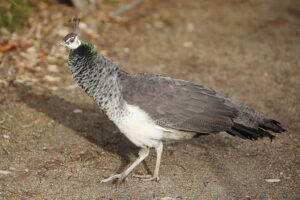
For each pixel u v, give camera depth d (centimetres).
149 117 848
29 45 1448
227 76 1400
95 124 1111
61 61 1401
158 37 1661
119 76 878
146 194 848
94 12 1780
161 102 856
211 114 871
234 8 2039
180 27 1769
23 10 1541
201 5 2050
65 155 973
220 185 881
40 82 1285
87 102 1211
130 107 845
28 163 933
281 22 1894
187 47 1600
